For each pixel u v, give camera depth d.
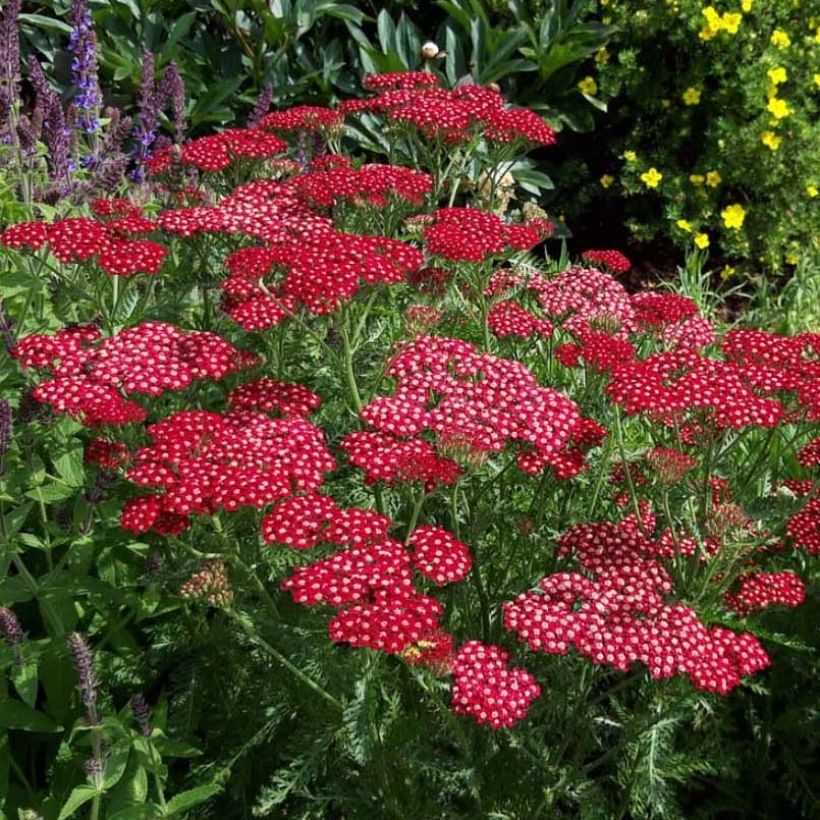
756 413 0.98
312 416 1.14
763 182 2.07
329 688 0.98
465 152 1.46
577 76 2.23
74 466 1.08
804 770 1.11
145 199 1.46
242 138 1.28
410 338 1.08
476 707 0.90
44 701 1.12
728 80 2.10
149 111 1.59
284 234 1.13
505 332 1.17
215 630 1.05
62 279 1.18
